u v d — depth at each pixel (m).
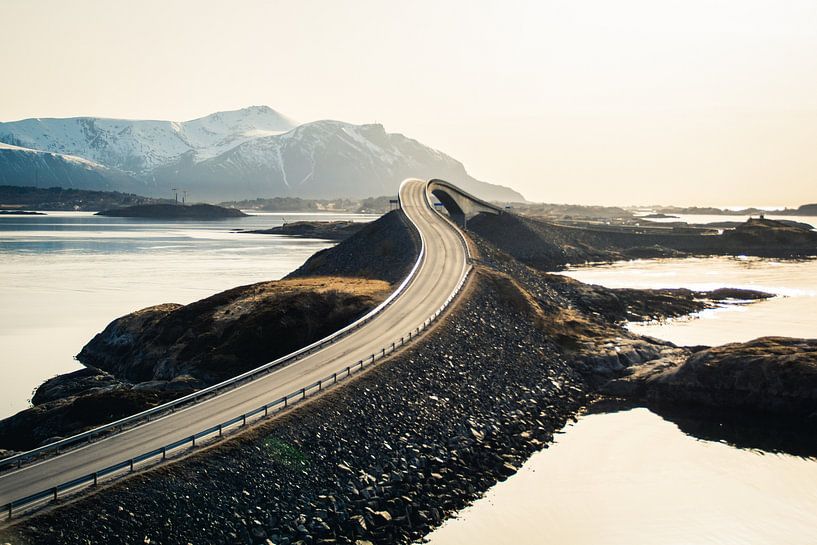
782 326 111.88
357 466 46.53
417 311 83.44
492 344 77.56
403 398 57.09
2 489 37.97
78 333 108.88
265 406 48.91
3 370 87.69
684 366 71.81
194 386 66.25
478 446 54.69
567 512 47.28
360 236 142.12
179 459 41.50
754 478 53.50
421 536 42.94
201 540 36.94
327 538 39.31
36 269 188.38
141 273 179.50
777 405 65.94
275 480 42.44
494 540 42.97
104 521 35.78
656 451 58.22
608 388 74.75
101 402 59.38
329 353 65.94
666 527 45.66
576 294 122.94
